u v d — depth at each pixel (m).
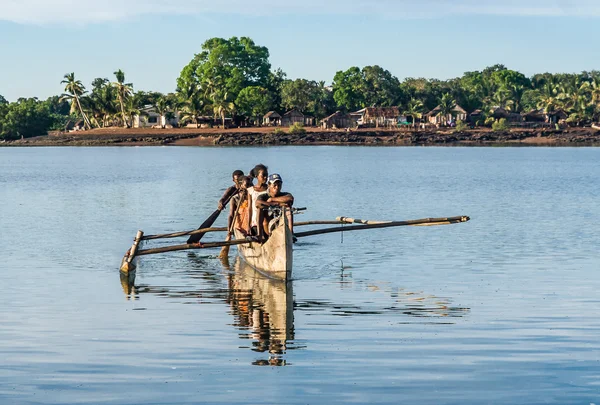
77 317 17.95
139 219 39.06
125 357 14.73
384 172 85.62
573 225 35.53
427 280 22.55
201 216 40.59
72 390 12.93
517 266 24.78
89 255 27.31
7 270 24.14
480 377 13.48
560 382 13.20
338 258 26.53
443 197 52.84
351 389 12.94
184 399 12.53
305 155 134.75
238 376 13.60
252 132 193.12
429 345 15.48
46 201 49.69
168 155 136.00
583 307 18.86
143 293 20.75
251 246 24.84
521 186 64.31
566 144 189.00
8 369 14.01
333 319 17.77
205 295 20.59
